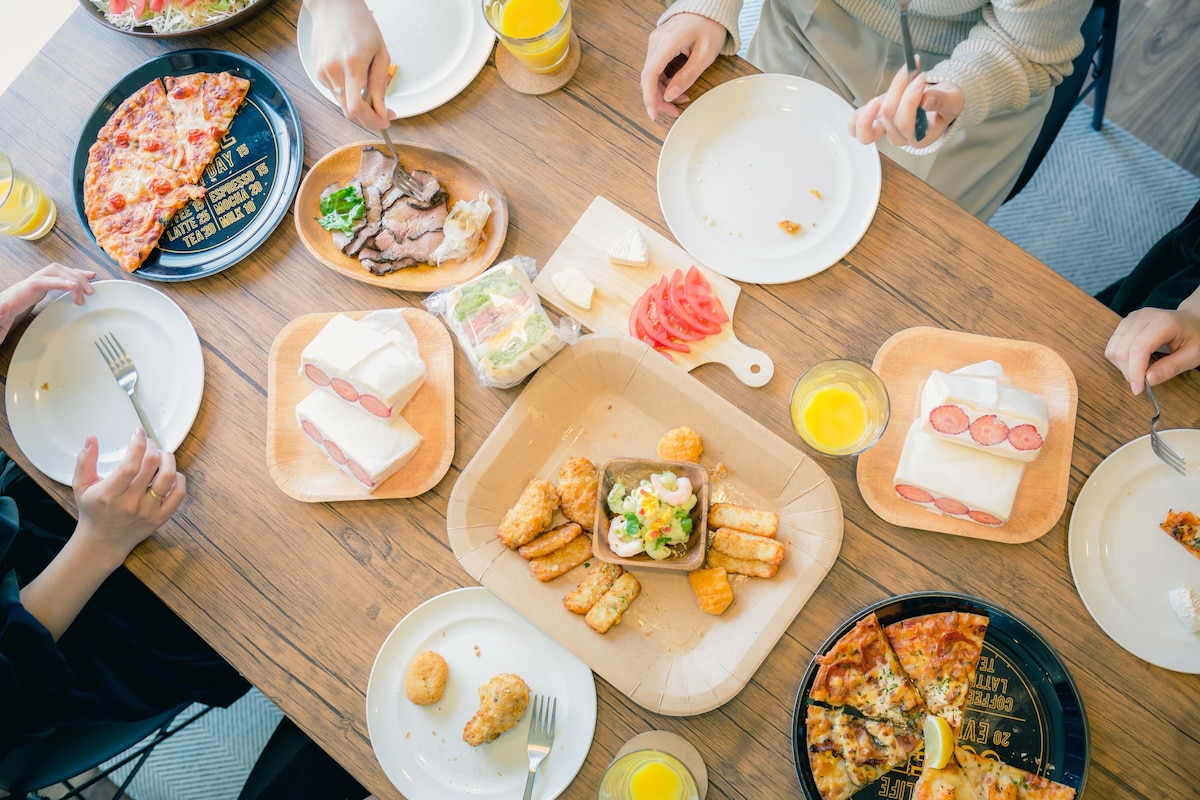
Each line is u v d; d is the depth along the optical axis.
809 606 1.47
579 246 1.65
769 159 1.66
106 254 1.75
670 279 1.60
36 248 1.77
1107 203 2.84
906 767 1.40
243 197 1.75
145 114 1.79
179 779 2.55
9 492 1.92
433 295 1.61
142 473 1.52
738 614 1.46
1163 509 1.43
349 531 1.56
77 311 1.70
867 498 1.48
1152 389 1.47
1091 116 2.94
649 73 1.65
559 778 1.43
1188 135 2.87
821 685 1.39
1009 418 1.40
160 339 1.69
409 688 1.46
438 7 1.78
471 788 1.44
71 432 1.66
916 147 1.65
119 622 1.88
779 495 1.51
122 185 1.76
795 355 1.58
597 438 1.59
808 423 1.51
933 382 1.45
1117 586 1.42
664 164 1.66
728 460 1.54
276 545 1.56
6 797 1.91
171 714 1.98
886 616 1.41
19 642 1.51
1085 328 1.53
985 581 1.46
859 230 1.59
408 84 1.76
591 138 1.71
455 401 1.61
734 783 1.41
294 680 1.51
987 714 1.40
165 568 1.57
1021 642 1.39
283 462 1.59
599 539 1.43
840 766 1.39
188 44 1.86
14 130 1.85
